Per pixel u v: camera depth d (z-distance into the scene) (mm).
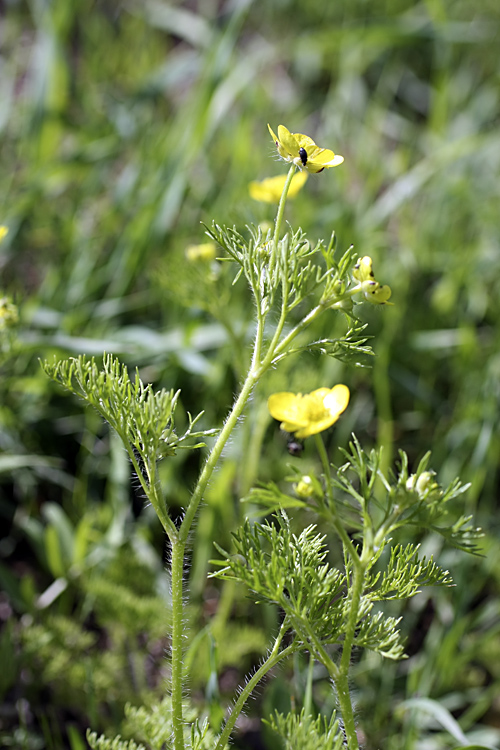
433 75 1687
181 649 620
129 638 787
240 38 1740
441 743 788
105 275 1090
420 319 1126
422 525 591
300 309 920
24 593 788
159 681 792
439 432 1006
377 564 818
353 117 1554
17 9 1522
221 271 796
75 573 816
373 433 1021
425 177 1256
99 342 889
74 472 952
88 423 908
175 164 1117
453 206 1307
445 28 1473
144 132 1266
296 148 605
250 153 1252
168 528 616
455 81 1633
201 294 793
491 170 1419
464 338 1042
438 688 793
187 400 972
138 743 729
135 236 1052
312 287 609
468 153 1358
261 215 875
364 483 592
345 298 607
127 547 837
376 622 617
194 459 926
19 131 1340
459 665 799
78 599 839
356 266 607
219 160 1338
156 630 772
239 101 1473
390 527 592
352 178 1421
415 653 843
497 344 1061
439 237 1266
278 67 1686
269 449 912
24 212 1114
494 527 918
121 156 1368
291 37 1729
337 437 964
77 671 752
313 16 1760
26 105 1346
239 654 777
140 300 1064
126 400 616
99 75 1490
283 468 870
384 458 868
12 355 807
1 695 751
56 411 938
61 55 1275
